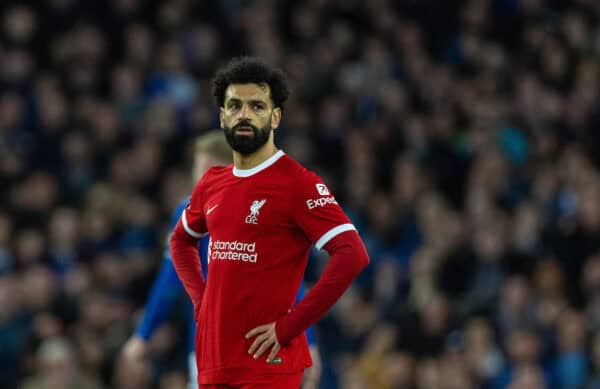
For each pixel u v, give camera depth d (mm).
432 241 44688
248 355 16703
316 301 16359
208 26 57031
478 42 58594
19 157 48094
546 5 61406
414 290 42562
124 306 40188
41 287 38906
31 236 42938
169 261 22625
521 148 52125
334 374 39281
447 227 44281
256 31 57031
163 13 56281
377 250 46156
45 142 49031
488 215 45594
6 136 48969
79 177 47594
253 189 16906
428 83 55375
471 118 53125
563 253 43969
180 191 46250
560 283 42531
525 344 38844
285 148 50812
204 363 17109
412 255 46125
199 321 17344
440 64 57969
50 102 50250
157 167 48031
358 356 40062
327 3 59000
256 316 16734
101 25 55062
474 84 55625
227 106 16750
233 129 16672
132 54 53969
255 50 56125
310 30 57938
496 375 38969
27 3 54812
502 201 48344
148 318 22812
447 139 52156
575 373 39625
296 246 16859
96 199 45188
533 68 57875
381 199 47688
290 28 58281
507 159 50688
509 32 60000
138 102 51125
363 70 55781
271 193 16812
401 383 38188
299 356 17094
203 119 50594
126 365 35656
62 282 41594
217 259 17016
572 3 62219
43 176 46875
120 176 47125
